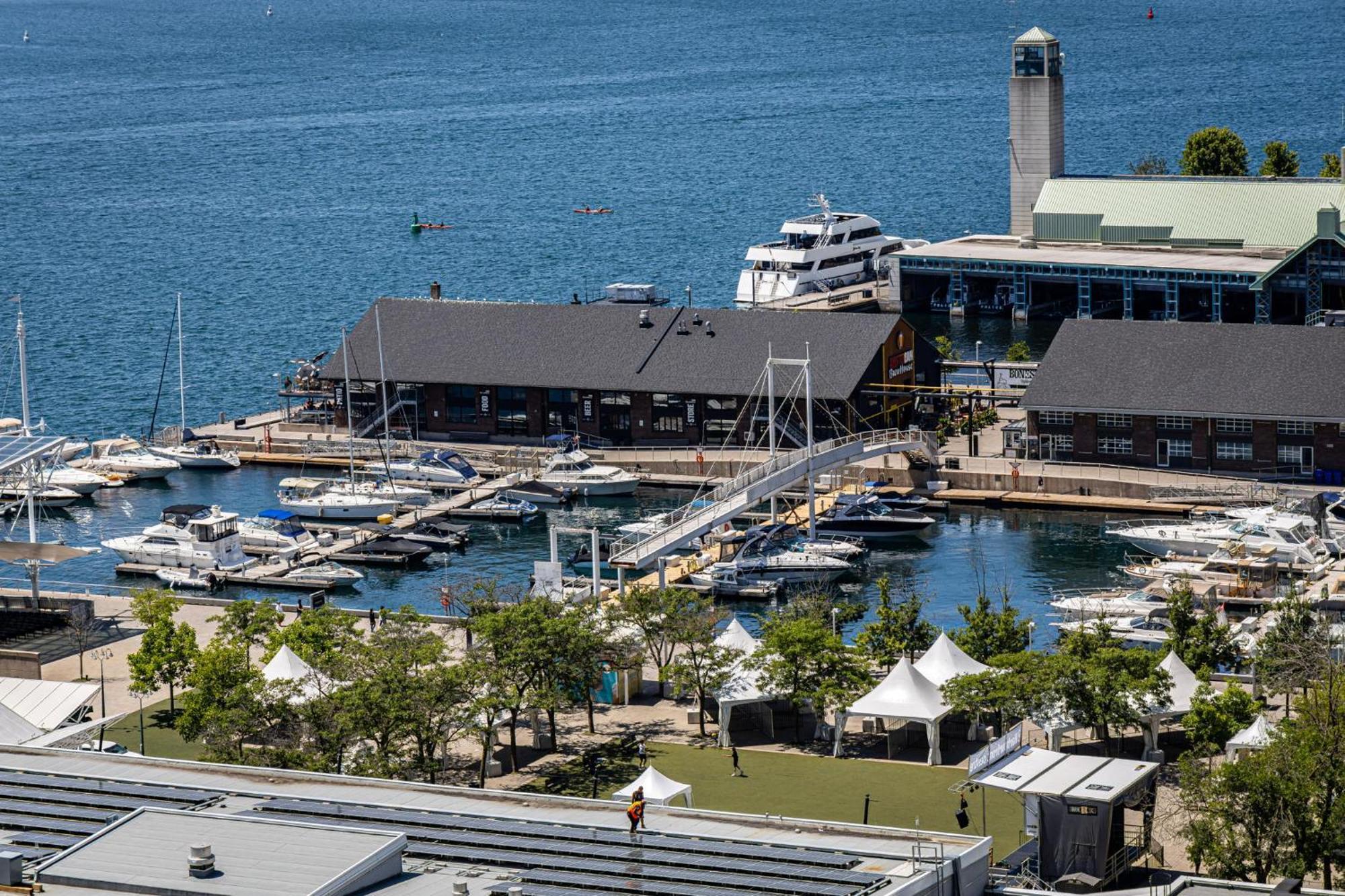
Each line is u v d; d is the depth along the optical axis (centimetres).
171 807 12244
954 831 15312
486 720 17112
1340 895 11081
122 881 10762
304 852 11081
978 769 15562
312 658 18100
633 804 11562
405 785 12756
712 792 16450
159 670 18562
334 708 16438
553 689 17500
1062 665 16562
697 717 18512
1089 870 13400
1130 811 15225
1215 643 18500
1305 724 14038
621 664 18512
